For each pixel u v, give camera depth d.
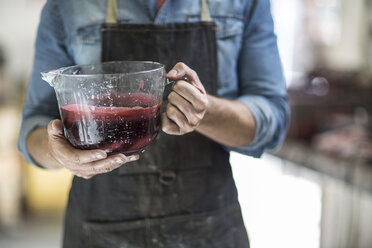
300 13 4.00
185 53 1.11
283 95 1.20
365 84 3.07
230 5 1.12
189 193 1.16
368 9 3.54
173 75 0.79
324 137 2.62
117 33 1.09
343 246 2.36
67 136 0.78
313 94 2.99
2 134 3.19
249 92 1.19
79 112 0.74
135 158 0.78
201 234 1.18
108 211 1.15
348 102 2.87
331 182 2.41
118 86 0.73
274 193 3.12
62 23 1.10
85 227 1.17
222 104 0.99
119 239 1.16
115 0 1.08
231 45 1.14
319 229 2.54
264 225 2.81
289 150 2.76
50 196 3.46
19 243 3.05
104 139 0.75
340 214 2.36
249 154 1.19
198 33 1.11
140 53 1.10
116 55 1.10
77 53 1.10
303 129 2.81
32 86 1.15
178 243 1.17
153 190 1.14
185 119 0.81
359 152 2.36
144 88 0.76
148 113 0.77
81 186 1.17
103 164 0.76
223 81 1.15
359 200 2.25
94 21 1.08
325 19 3.88
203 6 1.10
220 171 1.18
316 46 3.92
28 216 3.41
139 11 1.09
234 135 1.04
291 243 2.63
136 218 1.15
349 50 3.69
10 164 3.25
